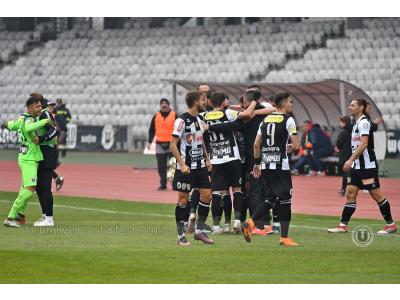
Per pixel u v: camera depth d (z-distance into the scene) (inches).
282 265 1151.6
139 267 1131.3
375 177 1478.8
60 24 5265.8
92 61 4985.2
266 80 4473.4
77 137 4498.0
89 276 1069.1
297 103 3176.7
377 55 4379.9
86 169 3302.2
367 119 1466.5
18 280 1045.2
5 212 1811.0
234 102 3115.2
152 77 4746.6
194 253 1248.2
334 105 3093.0
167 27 5083.7
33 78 5029.5
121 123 4603.8
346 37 4527.6
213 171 1467.8
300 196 2255.2
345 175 2241.6
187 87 2997.0
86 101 4788.4
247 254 1242.6
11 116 4936.0
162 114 2407.7
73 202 2047.2
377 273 1098.7
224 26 4869.6
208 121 1440.7
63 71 5007.4
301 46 4549.7
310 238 1427.2
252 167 1503.4
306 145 3009.4
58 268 1120.2
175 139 1333.7
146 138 4439.0
